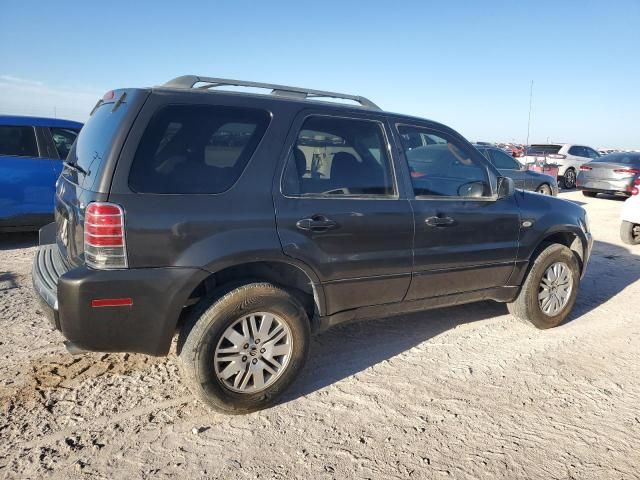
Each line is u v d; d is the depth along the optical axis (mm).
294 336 3055
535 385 3486
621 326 4668
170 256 2648
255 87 3211
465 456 2691
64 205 3064
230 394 2893
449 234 3689
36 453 2555
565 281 4543
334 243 3148
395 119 3588
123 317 2617
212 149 2824
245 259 2830
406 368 3682
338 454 2672
